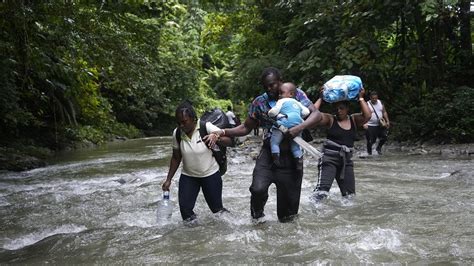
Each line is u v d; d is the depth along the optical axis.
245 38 21.59
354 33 14.75
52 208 6.31
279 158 4.67
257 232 4.42
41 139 18.06
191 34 35.88
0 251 4.35
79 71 13.20
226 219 5.05
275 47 20.67
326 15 15.01
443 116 12.45
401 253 3.66
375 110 11.38
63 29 10.61
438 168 8.55
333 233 4.30
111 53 11.23
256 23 21.12
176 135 5.12
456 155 10.43
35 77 16.41
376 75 15.02
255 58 20.72
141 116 32.91
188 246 4.14
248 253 3.85
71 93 18.38
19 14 9.55
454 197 5.88
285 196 4.77
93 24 10.81
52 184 8.99
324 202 5.65
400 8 13.70
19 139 16.67
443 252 3.68
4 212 6.15
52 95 18.34
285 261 3.60
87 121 23.80
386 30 15.51
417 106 14.50
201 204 6.08
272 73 4.66
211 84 45.09
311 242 4.05
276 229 4.52
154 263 3.74
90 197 7.01
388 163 9.65
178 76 34.91
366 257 3.59
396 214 5.02
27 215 5.92
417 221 4.70
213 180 5.09
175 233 4.57
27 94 16.41
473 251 3.69
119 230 4.83
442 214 4.96
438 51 14.41
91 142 21.34
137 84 12.39
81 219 5.60
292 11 17.41
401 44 14.74
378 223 4.67
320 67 15.16
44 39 11.23
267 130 4.67
